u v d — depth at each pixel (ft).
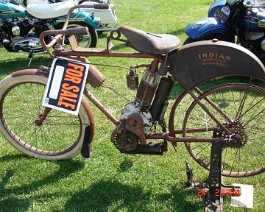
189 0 35.12
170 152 11.62
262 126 12.03
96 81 9.69
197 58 8.84
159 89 9.38
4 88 10.46
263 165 10.93
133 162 11.21
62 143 12.18
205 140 9.61
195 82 9.10
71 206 9.71
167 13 30.12
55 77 9.50
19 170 10.94
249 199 9.63
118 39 8.91
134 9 31.71
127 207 9.64
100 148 11.89
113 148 11.87
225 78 16.96
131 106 9.67
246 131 10.14
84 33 9.02
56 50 9.45
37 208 9.70
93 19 20.25
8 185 10.44
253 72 8.68
